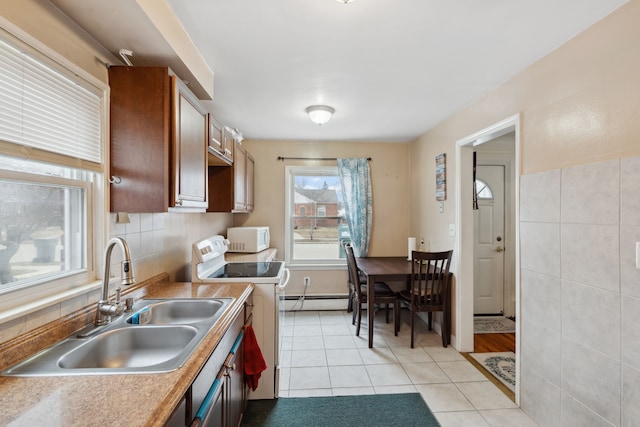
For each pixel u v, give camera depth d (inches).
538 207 73.8
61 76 45.9
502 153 147.1
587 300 61.2
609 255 56.8
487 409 80.0
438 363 103.9
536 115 75.2
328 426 73.8
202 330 49.8
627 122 53.9
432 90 93.7
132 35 52.3
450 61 75.9
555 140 69.4
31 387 33.4
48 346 43.4
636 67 52.7
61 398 31.4
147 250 73.5
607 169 57.1
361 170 159.3
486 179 149.3
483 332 130.9
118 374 36.1
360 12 56.7
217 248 96.7
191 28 61.8
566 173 65.9
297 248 165.9
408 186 165.0
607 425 57.4
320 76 84.3
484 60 75.2
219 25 60.8
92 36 52.6
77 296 49.8
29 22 40.9
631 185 53.0
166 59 60.7
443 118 121.5
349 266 142.9
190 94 65.1
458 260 112.8
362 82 88.1
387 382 92.6
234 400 62.6
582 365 62.5
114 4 44.4
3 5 37.5
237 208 118.1
